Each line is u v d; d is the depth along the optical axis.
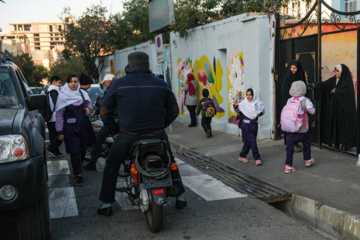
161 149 4.63
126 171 5.47
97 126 8.38
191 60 14.13
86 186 6.82
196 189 6.47
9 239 4.77
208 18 14.69
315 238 4.60
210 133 11.25
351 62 9.10
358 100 7.33
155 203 4.49
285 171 7.06
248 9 13.95
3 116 4.30
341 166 7.12
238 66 11.09
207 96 11.30
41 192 4.12
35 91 20.25
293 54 9.33
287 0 14.02
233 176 7.21
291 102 6.93
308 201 5.54
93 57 29.86
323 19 8.62
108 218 5.27
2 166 3.88
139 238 4.63
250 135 7.79
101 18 29.83
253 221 5.09
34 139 4.28
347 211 5.05
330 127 8.21
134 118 4.80
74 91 6.75
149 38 26.62
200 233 4.74
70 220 5.23
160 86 4.93
